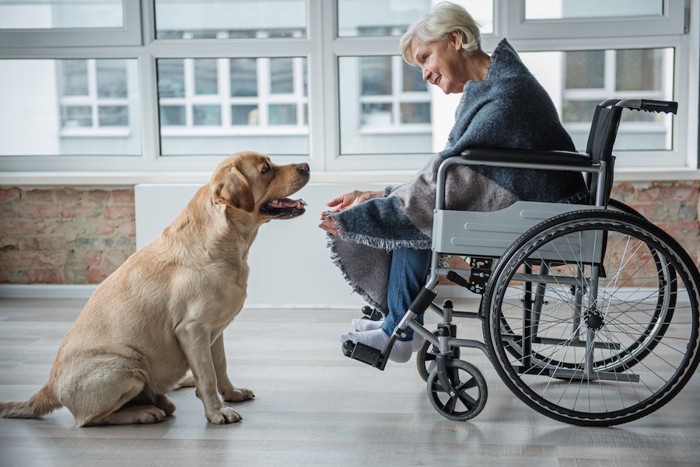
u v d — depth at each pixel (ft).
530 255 6.90
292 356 9.55
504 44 7.42
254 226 7.47
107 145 13.15
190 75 12.85
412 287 7.71
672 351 9.43
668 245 6.74
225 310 7.28
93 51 12.76
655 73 12.28
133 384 7.07
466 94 7.41
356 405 7.83
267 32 12.64
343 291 11.99
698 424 7.21
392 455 6.63
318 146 12.76
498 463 6.44
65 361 7.18
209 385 7.30
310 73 12.60
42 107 13.09
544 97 7.33
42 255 12.88
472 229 7.17
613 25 12.06
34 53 12.82
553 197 7.24
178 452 6.73
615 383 8.33
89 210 12.71
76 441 6.97
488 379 8.57
